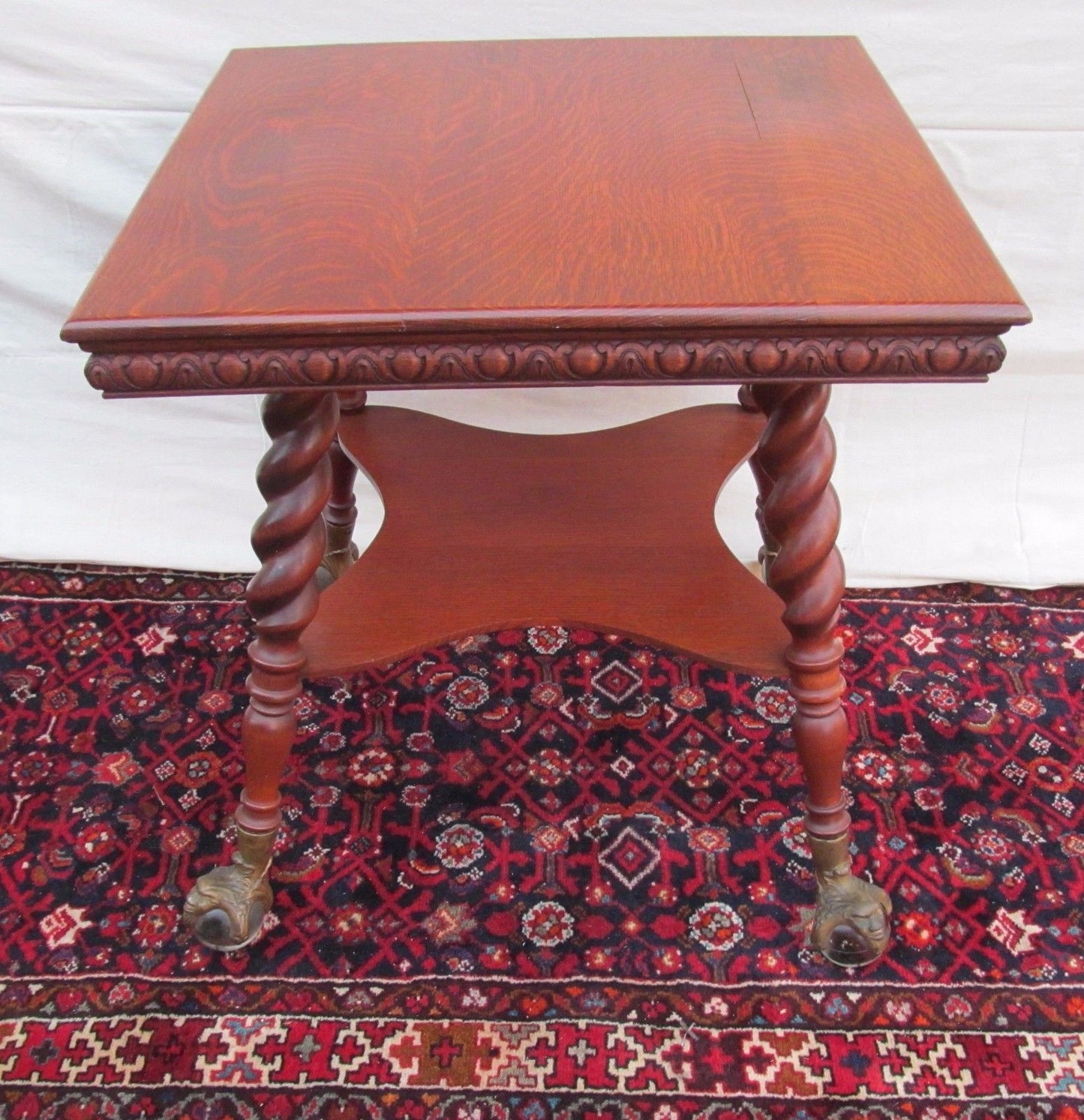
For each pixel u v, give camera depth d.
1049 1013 0.88
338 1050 0.86
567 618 0.91
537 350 0.59
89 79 1.05
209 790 1.07
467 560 0.97
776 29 1.03
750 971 0.91
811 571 0.79
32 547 1.30
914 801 1.06
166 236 0.65
